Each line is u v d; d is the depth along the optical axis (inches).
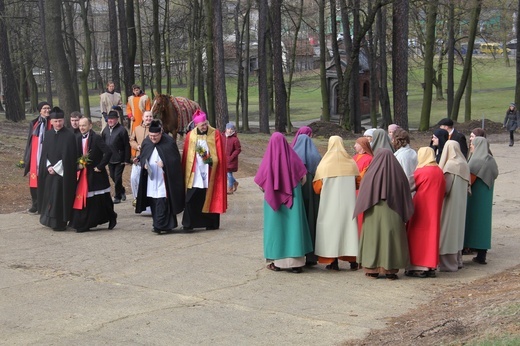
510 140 1205.1
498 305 292.0
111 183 698.8
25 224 521.3
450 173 396.2
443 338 258.7
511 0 1893.5
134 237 484.7
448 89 1812.3
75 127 503.5
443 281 382.9
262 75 1493.6
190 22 1593.3
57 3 935.7
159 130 490.0
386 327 295.3
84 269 397.7
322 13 1610.5
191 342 279.1
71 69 1651.1
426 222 383.2
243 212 587.5
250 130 1726.1
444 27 1914.4
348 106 1462.8
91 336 286.0
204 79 1796.3
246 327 298.5
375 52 1713.8
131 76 1364.4
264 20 1497.3
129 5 1380.4
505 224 553.3
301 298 346.0
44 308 325.7
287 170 385.7
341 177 392.8
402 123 1183.6
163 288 361.7
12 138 889.5
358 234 394.9
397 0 1169.4
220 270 399.9
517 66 1621.6
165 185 490.3
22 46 1705.2
